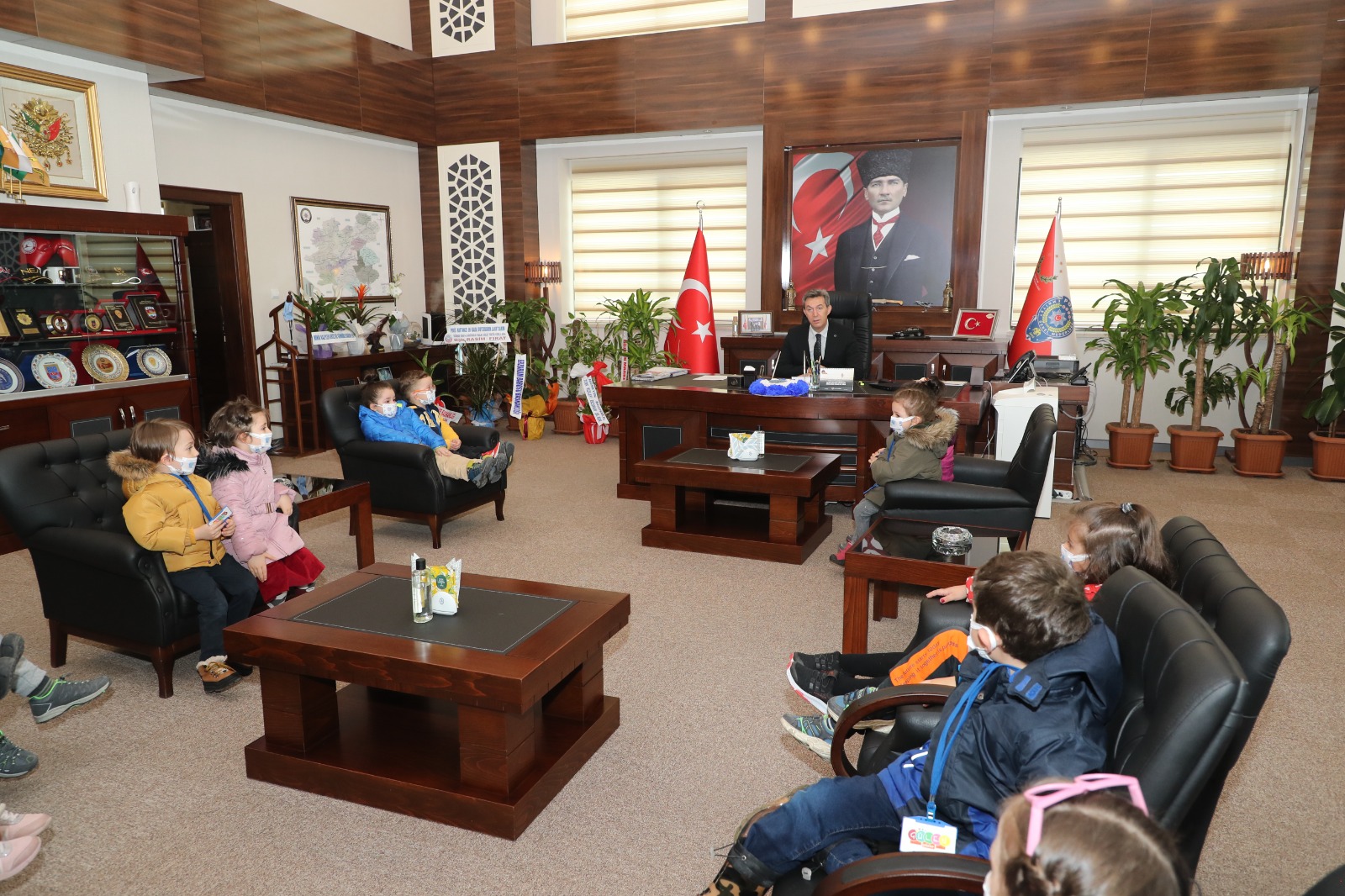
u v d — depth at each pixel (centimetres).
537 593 254
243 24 595
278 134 675
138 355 516
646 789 229
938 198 693
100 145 501
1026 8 641
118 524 311
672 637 328
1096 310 700
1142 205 675
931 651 205
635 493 545
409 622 230
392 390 458
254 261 662
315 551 439
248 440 325
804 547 416
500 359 774
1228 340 601
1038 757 135
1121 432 618
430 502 437
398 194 803
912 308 715
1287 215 644
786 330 746
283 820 215
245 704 279
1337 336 577
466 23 785
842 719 180
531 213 816
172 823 214
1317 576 393
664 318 818
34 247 456
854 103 696
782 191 727
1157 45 618
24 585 392
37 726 263
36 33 440
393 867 197
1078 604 144
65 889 190
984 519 335
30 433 454
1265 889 189
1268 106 630
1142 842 76
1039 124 682
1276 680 291
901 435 367
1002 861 83
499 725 206
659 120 747
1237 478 592
